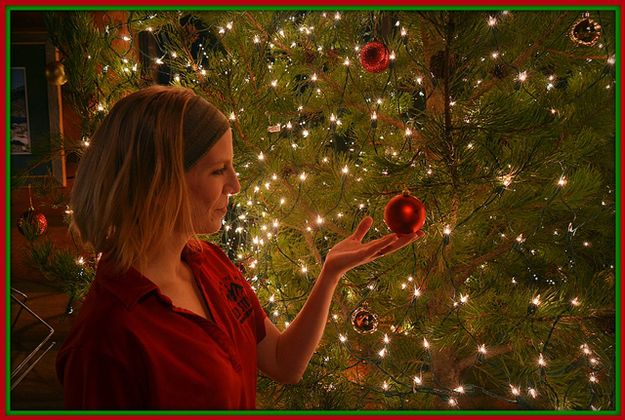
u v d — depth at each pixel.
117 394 0.76
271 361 1.11
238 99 1.64
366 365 1.82
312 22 1.81
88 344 0.76
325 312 1.09
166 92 0.87
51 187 1.94
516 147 1.30
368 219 1.11
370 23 1.65
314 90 1.95
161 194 0.82
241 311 1.03
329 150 1.93
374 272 1.61
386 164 1.39
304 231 1.82
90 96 1.64
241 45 1.75
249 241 2.22
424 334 1.53
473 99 1.46
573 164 1.46
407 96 2.17
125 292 0.79
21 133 2.70
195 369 0.80
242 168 1.71
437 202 1.47
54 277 1.72
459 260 1.54
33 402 2.53
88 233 0.86
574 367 1.48
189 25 1.75
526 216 1.47
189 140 0.85
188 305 0.90
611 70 1.37
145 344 0.77
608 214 1.61
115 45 2.14
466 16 1.15
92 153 0.86
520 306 1.44
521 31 1.46
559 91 1.63
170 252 0.90
